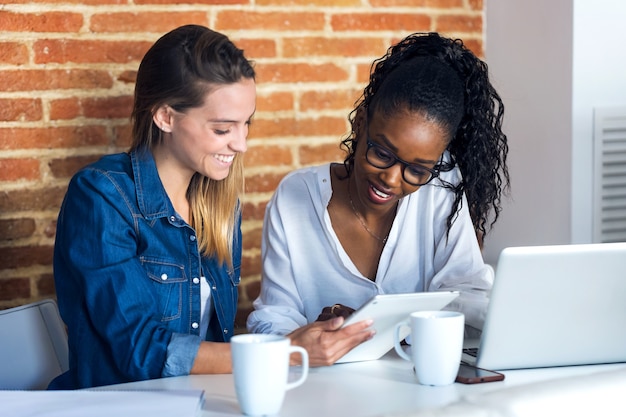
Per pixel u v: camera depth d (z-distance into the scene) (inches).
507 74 118.6
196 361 61.2
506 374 58.7
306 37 109.7
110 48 100.3
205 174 68.7
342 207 74.9
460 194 74.5
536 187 115.6
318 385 56.3
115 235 66.1
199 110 66.1
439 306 59.7
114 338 63.1
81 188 66.9
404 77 65.6
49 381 73.2
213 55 65.9
